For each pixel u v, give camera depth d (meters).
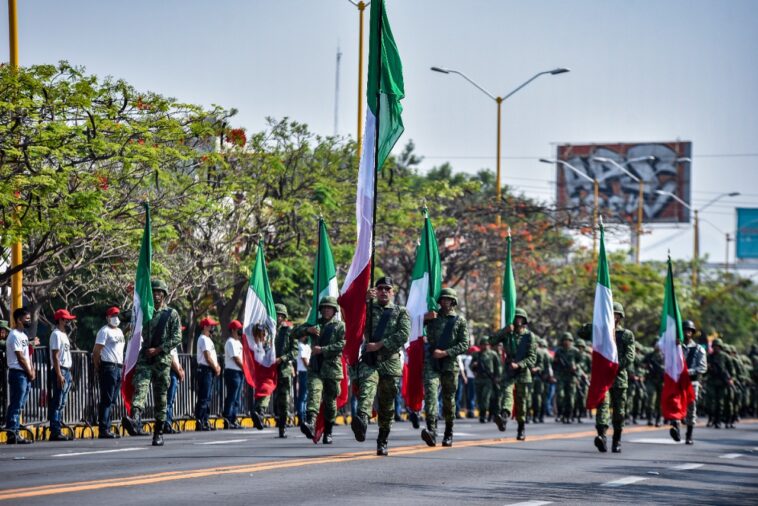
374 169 22.59
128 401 24.88
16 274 32.59
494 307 67.81
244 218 43.38
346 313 22.16
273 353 29.59
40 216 30.72
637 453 26.06
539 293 69.38
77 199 31.20
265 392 29.59
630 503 16.33
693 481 19.92
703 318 93.56
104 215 33.84
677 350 30.38
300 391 35.47
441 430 33.81
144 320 24.77
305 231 45.59
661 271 93.00
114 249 36.25
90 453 22.97
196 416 33.47
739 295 98.00
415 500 15.86
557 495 17.05
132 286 40.38
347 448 24.58
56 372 28.00
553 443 28.70
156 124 33.81
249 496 15.83
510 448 26.14
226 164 39.75
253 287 29.84
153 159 33.12
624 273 77.00
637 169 134.38
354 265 22.25
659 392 42.53
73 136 31.11
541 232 61.66
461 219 57.53
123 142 33.22
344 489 16.95
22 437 27.77
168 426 31.59
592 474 20.47
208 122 35.53
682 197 133.25
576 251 70.50
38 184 30.34
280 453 22.92
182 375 30.55
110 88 33.09
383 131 23.05
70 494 15.61
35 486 16.50
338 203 46.31
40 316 41.97
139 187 36.56
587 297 71.88
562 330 71.50
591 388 25.70
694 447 29.09
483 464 21.64
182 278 41.19
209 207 38.09
